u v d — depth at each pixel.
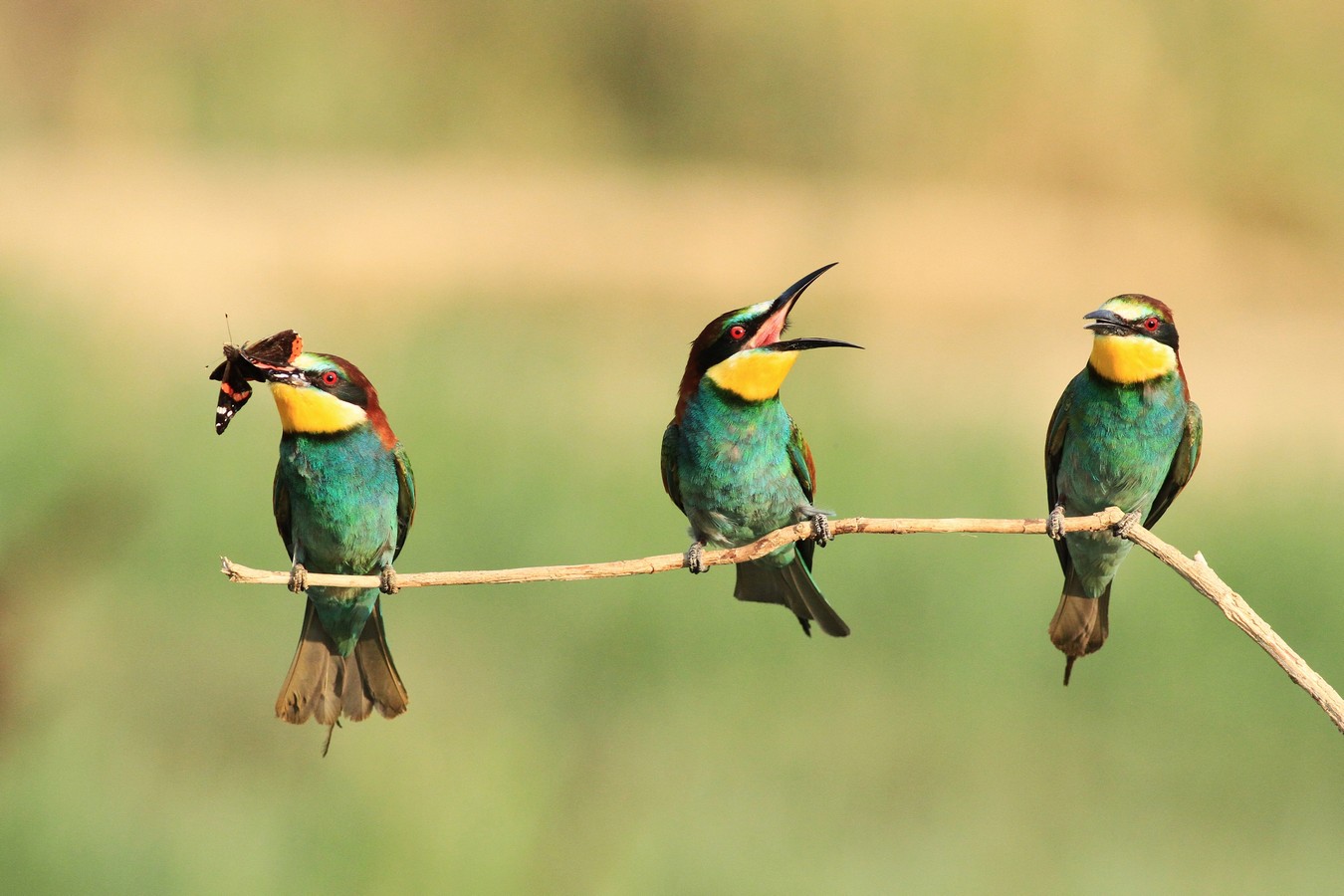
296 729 11.25
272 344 7.57
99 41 37.19
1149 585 13.27
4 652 10.57
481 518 13.80
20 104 36.59
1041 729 12.40
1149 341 8.41
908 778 11.73
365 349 19.62
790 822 11.02
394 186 34.81
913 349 24.19
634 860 9.86
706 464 8.45
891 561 13.13
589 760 11.44
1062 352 24.69
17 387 15.19
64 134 36.69
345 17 38.56
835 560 13.21
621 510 14.07
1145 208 34.06
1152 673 12.69
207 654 12.78
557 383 18.86
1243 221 34.09
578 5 38.41
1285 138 33.72
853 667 12.87
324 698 7.70
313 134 38.12
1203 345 25.86
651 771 11.45
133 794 10.13
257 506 14.03
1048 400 21.38
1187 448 8.80
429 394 17.12
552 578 6.27
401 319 22.62
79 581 12.20
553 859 9.57
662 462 8.91
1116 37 34.59
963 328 25.97
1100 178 34.72
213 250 26.70
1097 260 31.03
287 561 13.71
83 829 9.57
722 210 33.72
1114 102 34.56
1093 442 8.62
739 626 12.92
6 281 19.36
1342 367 24.45
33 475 13.10
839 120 36.28
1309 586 13.12
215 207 30.77
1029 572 13.37
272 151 37.59
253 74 37.97
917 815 11.31
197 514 13.77
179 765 10.72
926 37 35.22
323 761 10.63
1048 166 35.09
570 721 12.00
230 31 38.03
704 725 12.15
